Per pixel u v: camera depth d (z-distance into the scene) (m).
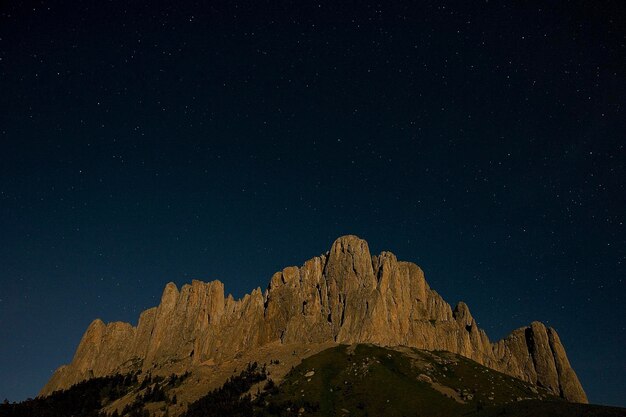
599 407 145.50
